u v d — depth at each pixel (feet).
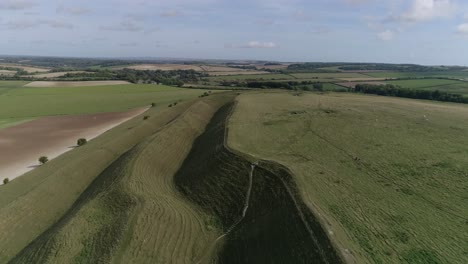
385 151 123.75
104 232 95.40
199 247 87.66
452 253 64.39
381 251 65.57
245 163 117.29
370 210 80.94
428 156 116.37
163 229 93.61
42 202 126.31
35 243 101.96
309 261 67.56
